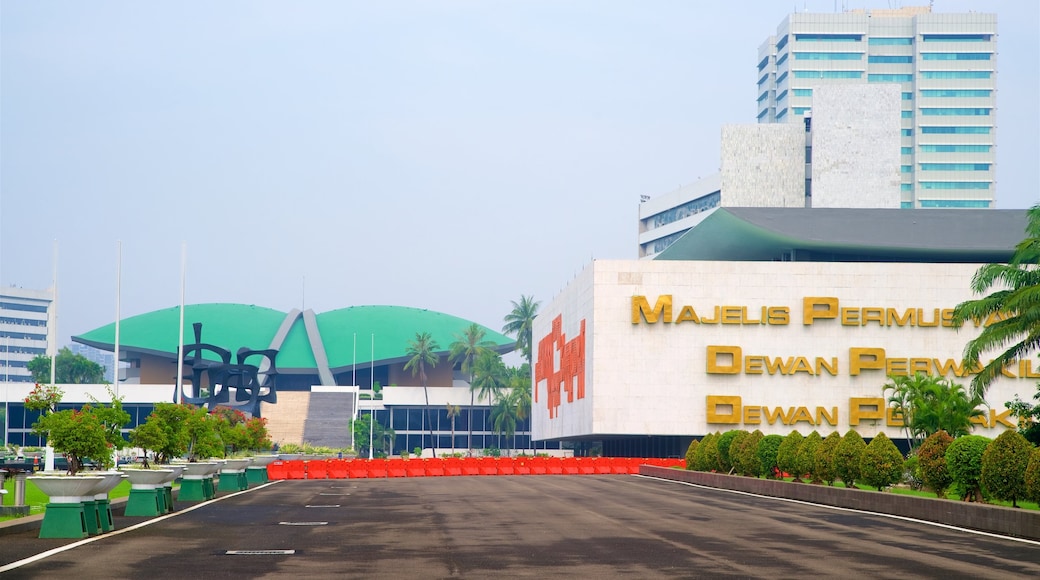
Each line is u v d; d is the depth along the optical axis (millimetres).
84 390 159375
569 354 99938
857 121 165375
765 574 17859
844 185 165000
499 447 170125
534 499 40094
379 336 192000
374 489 49281
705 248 98250
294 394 160000
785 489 41969
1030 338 41875
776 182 165250
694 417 84062
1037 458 25703
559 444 157125
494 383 161875
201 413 46781
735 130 166375
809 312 83812
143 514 30328
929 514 30234
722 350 83938
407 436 168375
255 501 38594
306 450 122688
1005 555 21000
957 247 86250
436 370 193500
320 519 29547
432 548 21719
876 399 83125
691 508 34875
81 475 23312
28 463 79250
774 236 86312
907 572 18250
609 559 19875
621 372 84250
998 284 83500
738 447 49438
